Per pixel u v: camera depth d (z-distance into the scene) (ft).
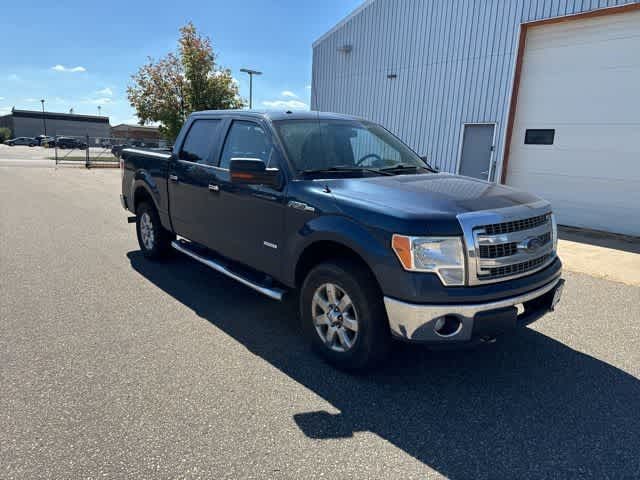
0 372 10.14
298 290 11.68
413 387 10.08
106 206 34.50
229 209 13.56
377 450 7.94
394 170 12.98
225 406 9.11
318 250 11.08
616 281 18.26
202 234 15.21
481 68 35.32
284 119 13.10
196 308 14.34
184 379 10.09
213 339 12.17
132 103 72.43
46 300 14.69
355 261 10.13
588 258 22.06
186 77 69.46
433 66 38.88
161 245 18.56
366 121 15.35
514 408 9.36
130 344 11.73
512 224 9.64
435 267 8.87
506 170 34.63
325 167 12.19
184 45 68.59
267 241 12.23
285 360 11.14
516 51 32.81
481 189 11.03
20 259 19.40
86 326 12.77
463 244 8.94
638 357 11.75
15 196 38.86
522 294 9.65
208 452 7.72
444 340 9.09
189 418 8.66
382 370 10.80
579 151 30.45
